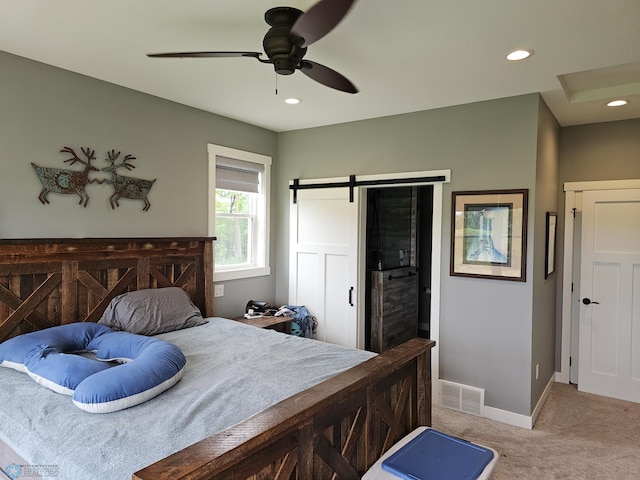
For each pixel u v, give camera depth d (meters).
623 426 3.30
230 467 1.25
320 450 1.64
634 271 3.89
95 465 1.36
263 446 1.35
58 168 2.78
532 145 3.23
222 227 4.15
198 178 3.74
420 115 3.74
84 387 1.75
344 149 4.20
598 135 4.08
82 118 2.90
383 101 3.45
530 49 2.41
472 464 1.81
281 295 4.67
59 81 2.78
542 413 3.55
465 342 3.53
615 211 3.99
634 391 3.87
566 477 2.58
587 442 3.03
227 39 2.35
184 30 2.24
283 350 2.65
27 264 2.59
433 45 2.38
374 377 1.92
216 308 3.95
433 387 3.69
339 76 2.16
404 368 2.28
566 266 4.28
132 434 1.55
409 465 1.80
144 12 2.05
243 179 4.28
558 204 4.27
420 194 5.64
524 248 3.24
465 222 3.51
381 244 5.49
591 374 4.07
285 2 1.92
